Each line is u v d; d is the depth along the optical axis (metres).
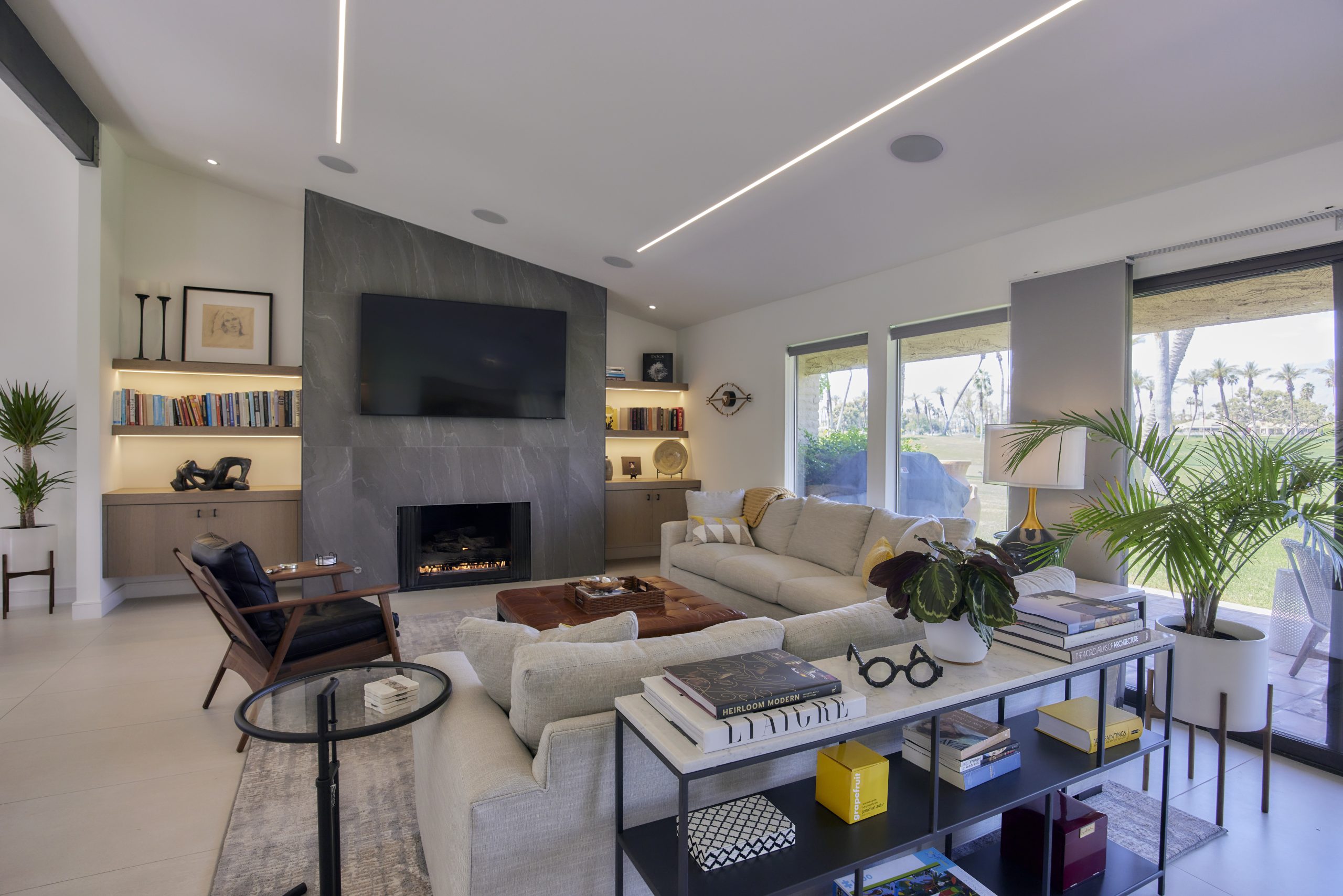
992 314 3.76
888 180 3.26
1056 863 1.69
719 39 2.49
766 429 5.59
